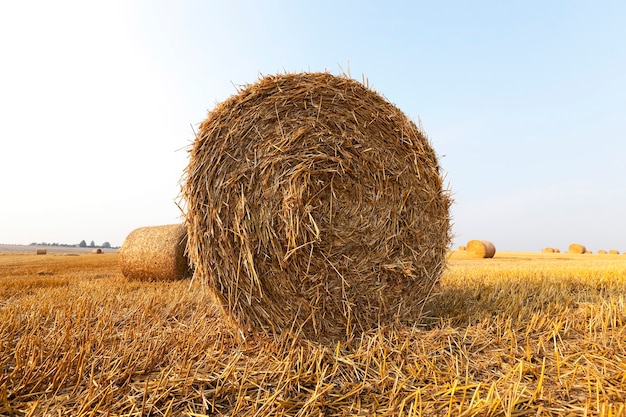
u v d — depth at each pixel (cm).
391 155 375
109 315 417
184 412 222
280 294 328
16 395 235
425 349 301
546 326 344
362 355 294
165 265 880
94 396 231
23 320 396
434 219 393
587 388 242
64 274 1105
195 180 337
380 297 351
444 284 586
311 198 333
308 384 257
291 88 356
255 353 313
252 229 329
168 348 311
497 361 282
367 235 354
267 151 338
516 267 1047
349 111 364
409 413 211
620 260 1861
